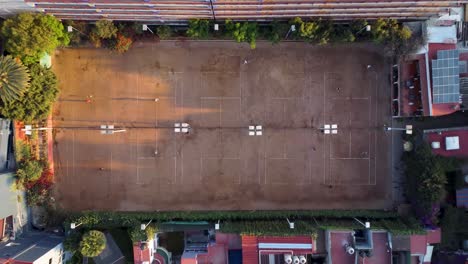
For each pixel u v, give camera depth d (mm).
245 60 46719
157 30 43656
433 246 44188
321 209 47031
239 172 47375
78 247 43906
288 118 47062
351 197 47219
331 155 47156
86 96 47031
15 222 43656
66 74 46906
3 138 42906
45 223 46094
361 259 42312
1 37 41875
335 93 46844
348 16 40844
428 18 41750
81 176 47531
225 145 47250
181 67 46969
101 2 36719
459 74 42719
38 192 44812
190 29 42344
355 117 46875
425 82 42750
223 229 43750
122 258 46375
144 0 36156
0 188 41281
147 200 47594
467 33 42688
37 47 40156
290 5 37281
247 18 41812
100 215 45719
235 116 47094
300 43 46500
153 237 45344
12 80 38844
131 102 47125
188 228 46188
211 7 37875
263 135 47219
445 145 43594
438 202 42750
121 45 43500
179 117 47188
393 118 46656
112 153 47438
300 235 42312
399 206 46000
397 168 46906
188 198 47500
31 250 41438
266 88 46938
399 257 44875
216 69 46906
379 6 37594
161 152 47375
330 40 43219
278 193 47406
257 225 44812
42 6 38219
